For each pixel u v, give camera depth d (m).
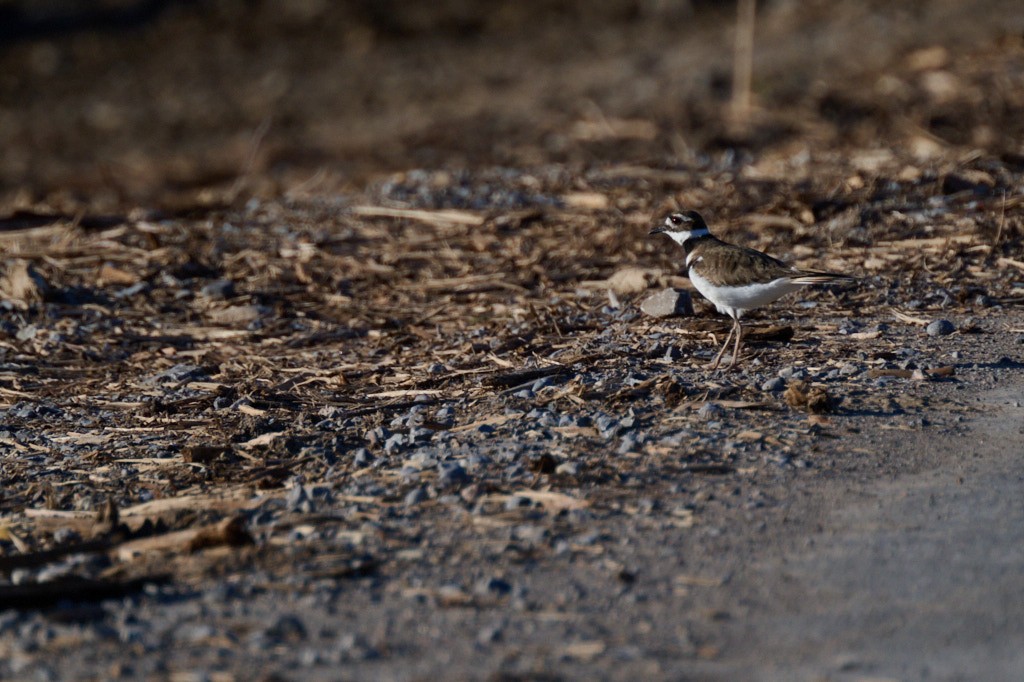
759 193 18.81
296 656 6.44
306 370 12.73
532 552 7.66
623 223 17.91
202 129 36.28
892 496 8.29
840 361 11.48
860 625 6.53
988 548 7.38
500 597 7.05
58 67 44.31
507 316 14.30
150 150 34.19
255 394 11.84
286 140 33.19
